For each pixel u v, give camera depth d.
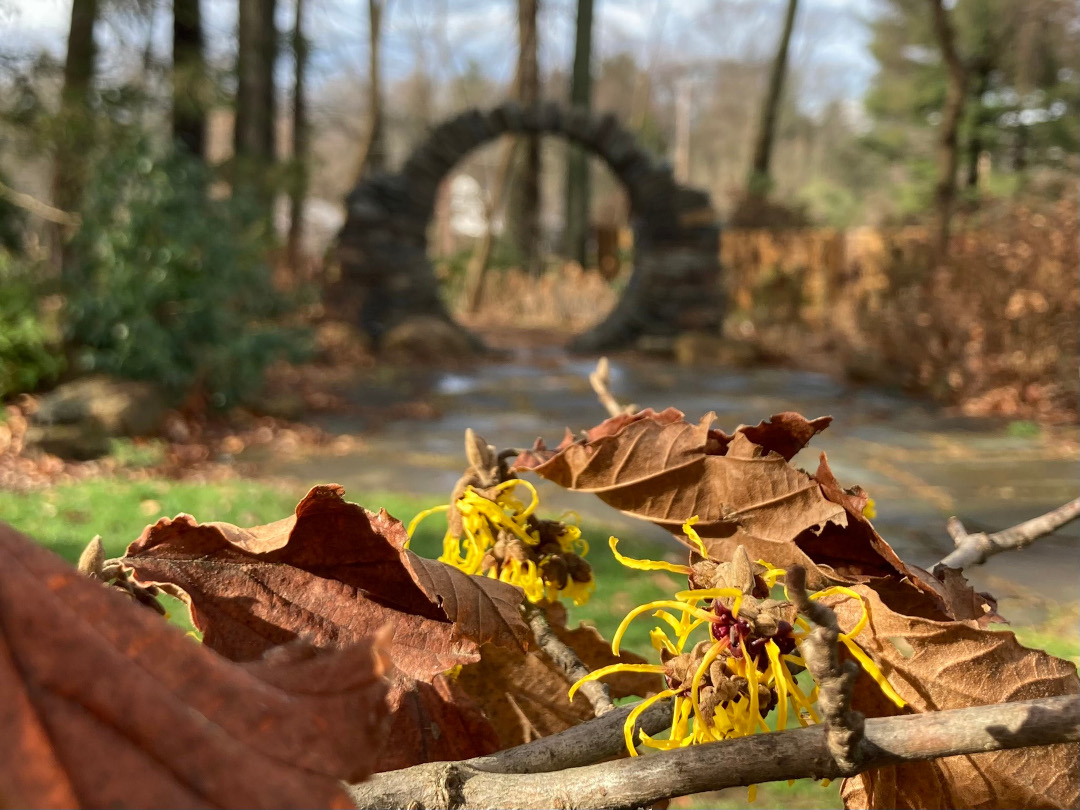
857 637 0.64
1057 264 10.02
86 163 9.16
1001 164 27.14
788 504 0.62
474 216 42.69
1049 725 0.41
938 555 5.13
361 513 0.58
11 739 0.22
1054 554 4.98
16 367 7.89
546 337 18.61
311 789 0.26
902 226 18.64
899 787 0.66
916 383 11.13
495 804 0.52
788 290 17.69
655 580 4.08
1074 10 20.84
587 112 15.80
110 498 5.71
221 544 0.59
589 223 31.12
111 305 8.03
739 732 0.52
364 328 14.85
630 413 0.74
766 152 24.91
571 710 0.86
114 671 0.24
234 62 11.85
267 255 14.34
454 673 0.80
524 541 0.73
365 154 22.44
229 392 8.89
